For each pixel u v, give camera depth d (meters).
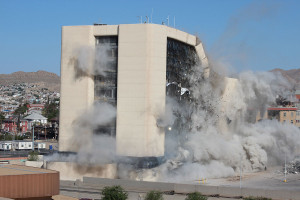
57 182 58.91
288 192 63.94
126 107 89.19
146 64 87.94
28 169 62.53
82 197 69.75
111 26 91.50
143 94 88.06
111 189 63.94
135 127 88.50
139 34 88.38
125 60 89.31
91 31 92.81
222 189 66.81
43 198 58.94
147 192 66.31
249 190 65.69
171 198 67.19
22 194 55.78
